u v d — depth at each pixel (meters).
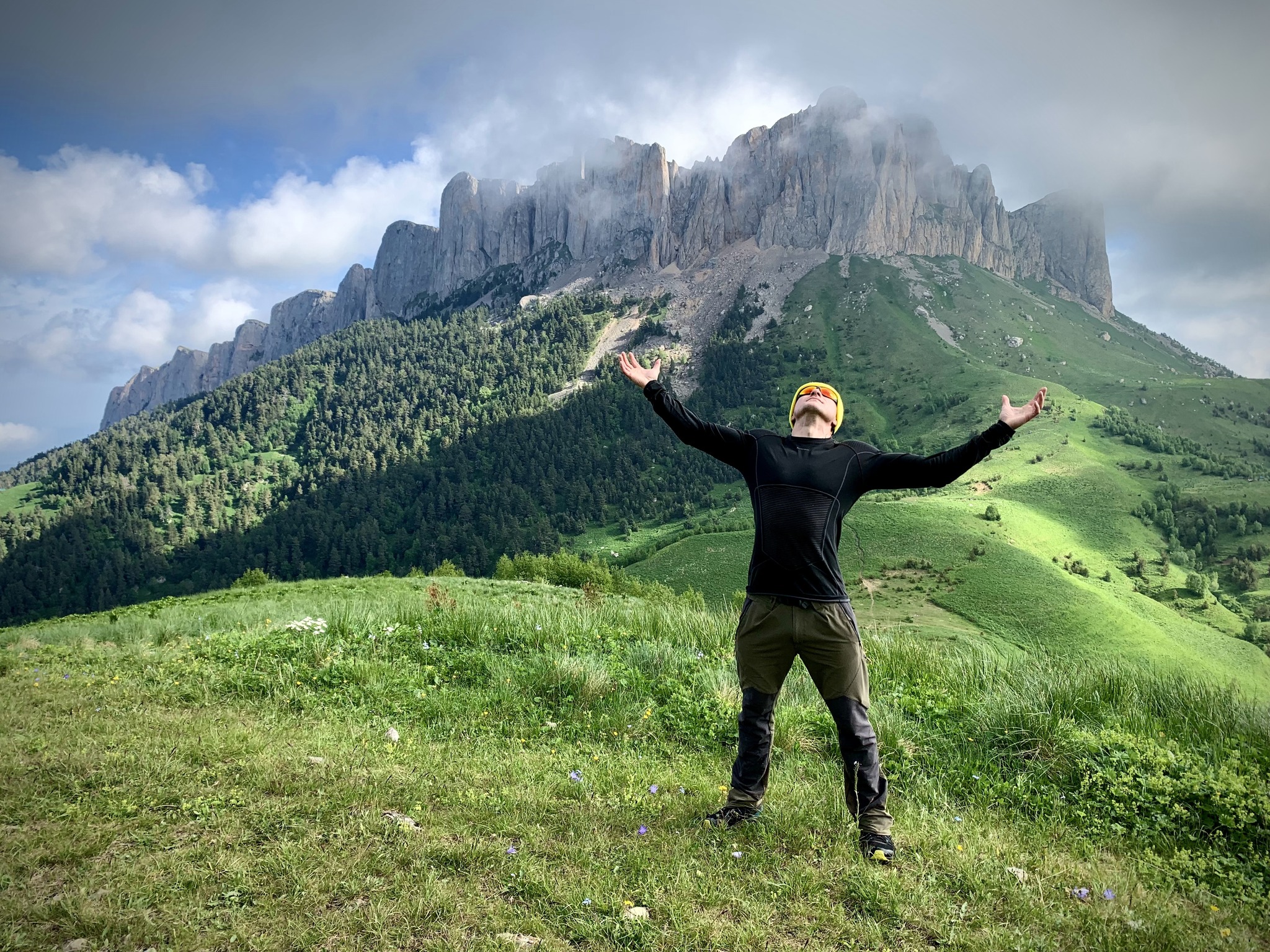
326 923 2.74
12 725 5.16
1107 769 4.87
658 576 127.38
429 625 9.11
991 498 155.38
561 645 8.41
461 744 5.18
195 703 6.23
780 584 3.83
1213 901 3.61
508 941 2.68
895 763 5.30
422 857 3.26
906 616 96.56
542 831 3.66
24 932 2.65
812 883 3.28
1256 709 5.85
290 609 15.77
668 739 5.68
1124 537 141.38
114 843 3.35
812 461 3.92
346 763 4.48
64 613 169.75
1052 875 3.66
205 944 2.61
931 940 2.99
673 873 3.30
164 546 197.75
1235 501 152.75
